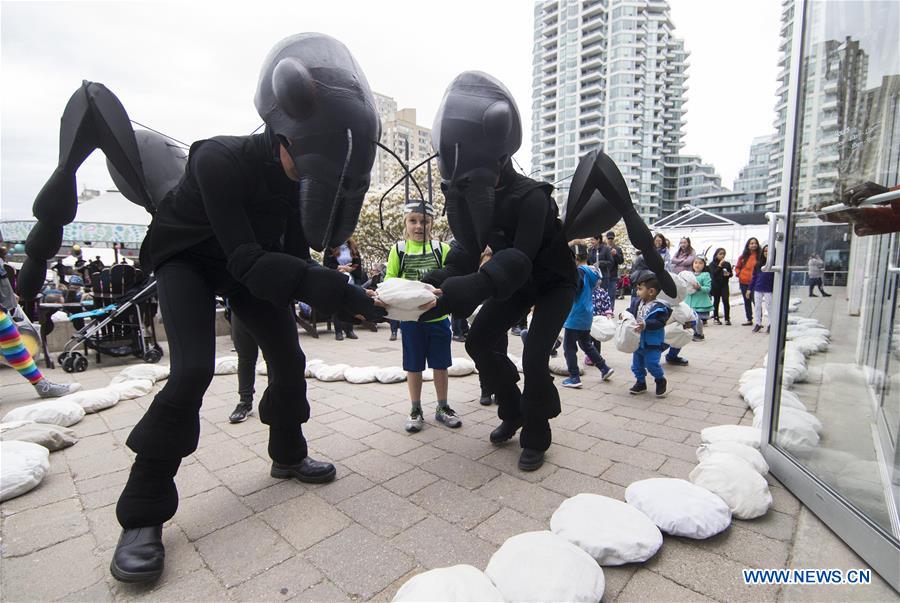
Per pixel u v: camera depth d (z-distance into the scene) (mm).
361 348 7473
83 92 2043
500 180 2463
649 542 1891
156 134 2443
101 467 2891
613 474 2707
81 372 5891
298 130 1694
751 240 9750
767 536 2070
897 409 2160
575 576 1639
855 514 1959
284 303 1894
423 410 4000
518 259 2318
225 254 2088
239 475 2746
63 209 2039
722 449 2734
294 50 1746
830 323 2639
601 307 9297
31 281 2129
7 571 1893
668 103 106938
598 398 4336
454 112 2168
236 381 5109
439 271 2748
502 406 3150
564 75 95188
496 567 1722
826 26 2428
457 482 2629
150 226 2131
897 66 2043
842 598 1680
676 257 10156
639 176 92250
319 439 3316
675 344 5574
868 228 1967
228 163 1875
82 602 1709
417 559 1936
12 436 3043
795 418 2658
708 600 1676
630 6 86875
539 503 2385
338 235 1952
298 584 1790
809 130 2523
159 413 1887
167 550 2012
